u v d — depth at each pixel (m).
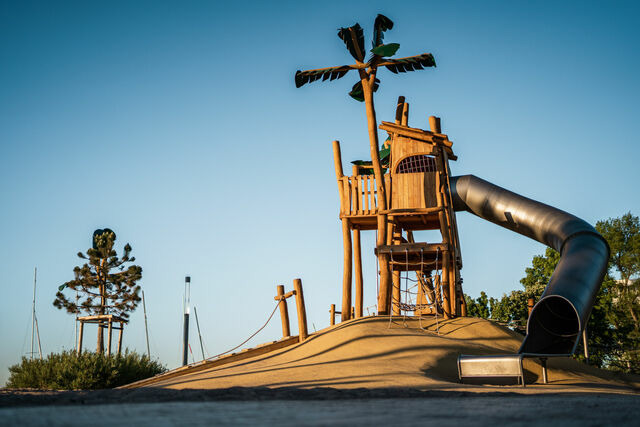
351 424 3.39
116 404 5.82
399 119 29.81
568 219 23.28
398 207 25.73
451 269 25.16
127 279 44.66
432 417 3.94
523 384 14.91
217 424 3.30
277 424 3.35
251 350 21.23
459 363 15.77
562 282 19.05
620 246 39.25
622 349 38.50
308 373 15.49
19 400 6.38
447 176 26.41
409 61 26.23
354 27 26.20
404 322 23.09
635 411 4.83
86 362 28.16
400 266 27.97
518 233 25.62
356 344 19.58
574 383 16.36
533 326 19.23
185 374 19.95
